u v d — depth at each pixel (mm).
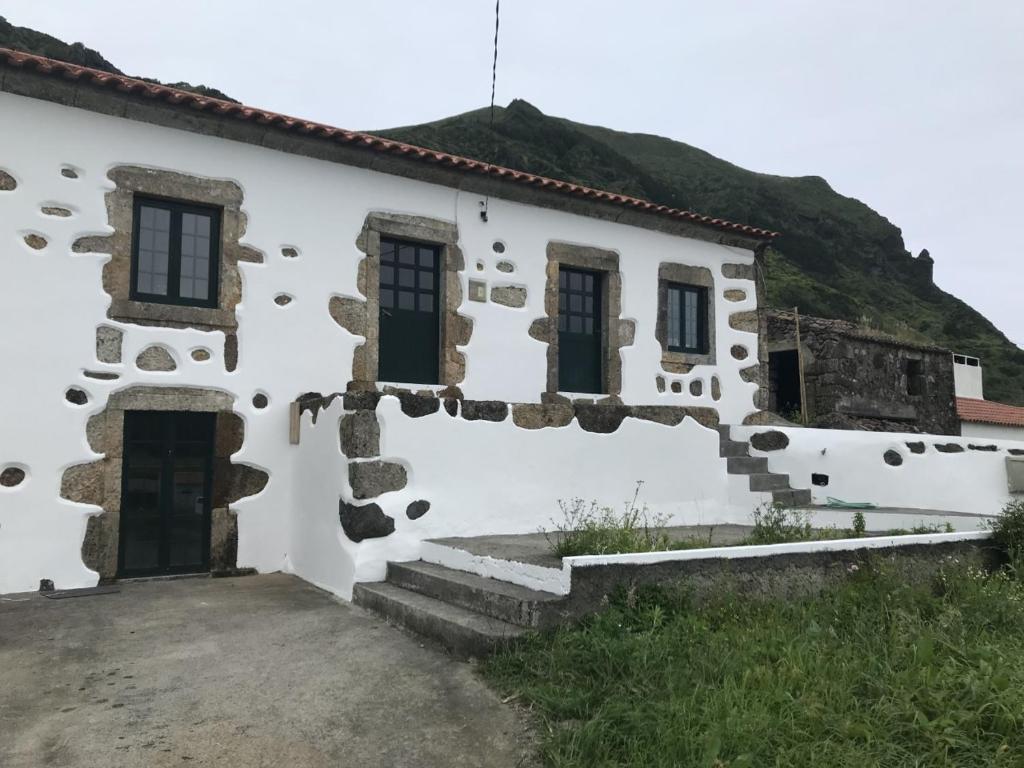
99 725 3451
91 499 6277
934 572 5898
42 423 6105
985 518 7305
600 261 9359
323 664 4223
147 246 6785
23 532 5988
